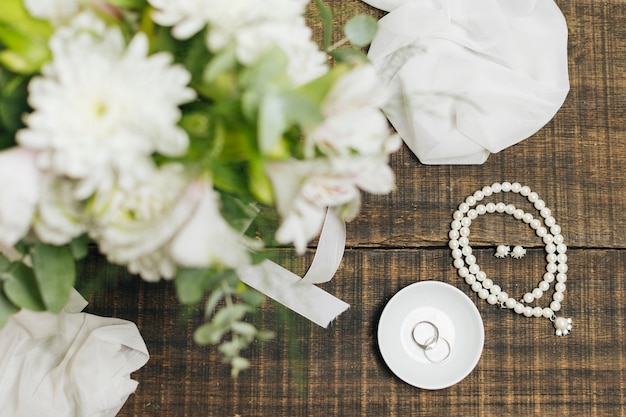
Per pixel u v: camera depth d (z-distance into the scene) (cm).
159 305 83
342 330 84
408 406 83
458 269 85
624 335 85
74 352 75
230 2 40
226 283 51
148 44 42
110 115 38
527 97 83
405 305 84
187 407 83
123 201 40
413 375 83
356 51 57
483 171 86
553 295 85
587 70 88
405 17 84
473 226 86
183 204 40
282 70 39
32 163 39
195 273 48
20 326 74
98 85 37
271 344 83
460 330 84
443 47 85
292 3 44
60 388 74
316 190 44
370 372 83
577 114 87
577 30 88
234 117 41
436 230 85
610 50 88
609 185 87
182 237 39
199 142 42
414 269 85
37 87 37
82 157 37
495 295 84
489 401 84
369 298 84
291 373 83
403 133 85
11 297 49
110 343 76
